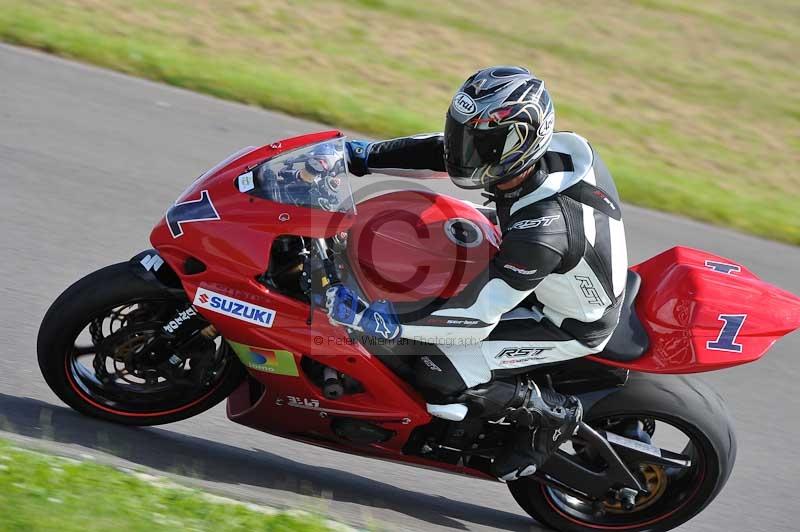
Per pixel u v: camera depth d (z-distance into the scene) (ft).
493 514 57.52
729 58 190.19
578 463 55.21
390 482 57.72
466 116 46.83
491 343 50.55
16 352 59.00
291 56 135.33
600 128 136.98
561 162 49.57
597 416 53.06
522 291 46.78
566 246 46.70
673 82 169.07
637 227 102.06
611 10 205.67
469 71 148.56
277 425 52.85
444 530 52.47
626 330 52.54
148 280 49.70
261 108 110.22
